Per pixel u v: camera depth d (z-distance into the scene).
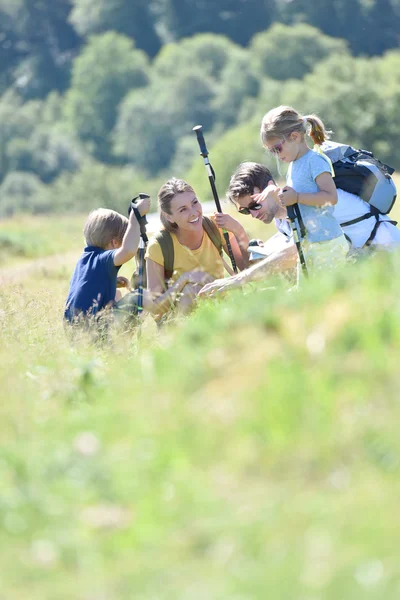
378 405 10.36
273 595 8.16
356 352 11.28
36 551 9.30
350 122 180.12
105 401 12.81
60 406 13.42
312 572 8.35
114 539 9.38
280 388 10.80
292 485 9.69
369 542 8.60
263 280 19.73
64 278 38.69
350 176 21.86
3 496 10.24
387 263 14.14
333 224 19.59
